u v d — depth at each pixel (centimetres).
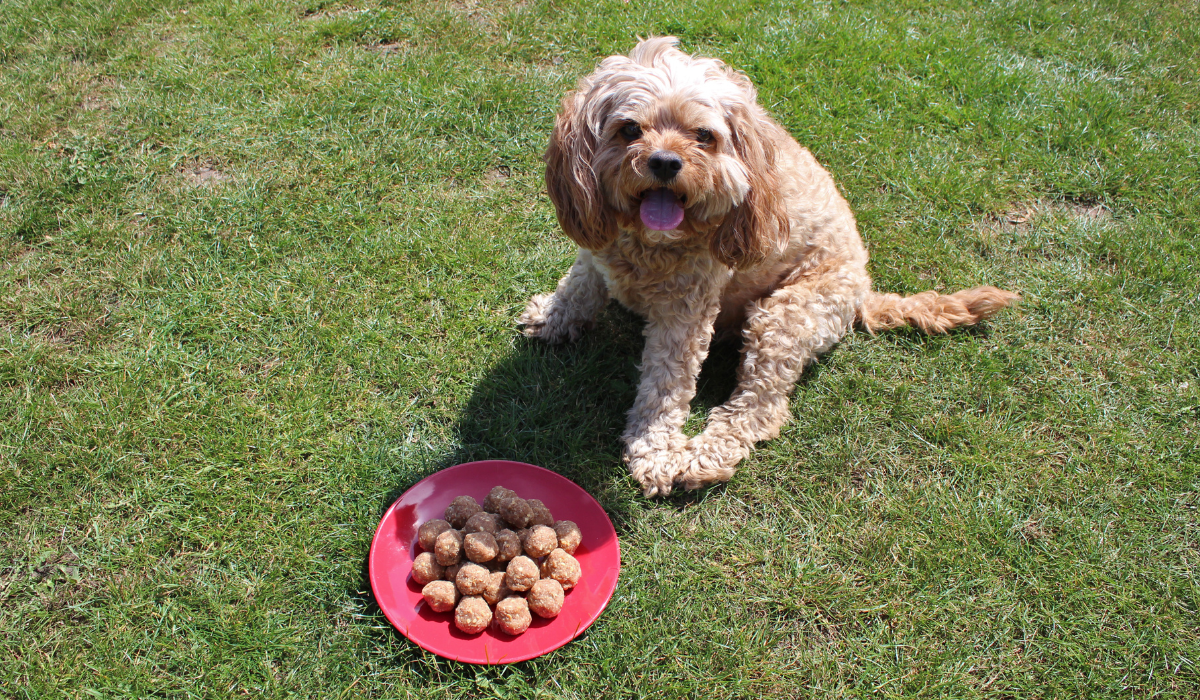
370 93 147
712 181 91
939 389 115
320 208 129
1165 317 122
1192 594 96
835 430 111
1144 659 92
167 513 97
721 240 97
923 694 89
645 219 91
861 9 182
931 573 97
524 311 118
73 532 95
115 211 127
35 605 90
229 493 99
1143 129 153
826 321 108
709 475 102
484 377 112
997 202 138
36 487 97
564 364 114
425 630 87
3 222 123
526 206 133
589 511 95
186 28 164
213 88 148
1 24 162
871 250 131
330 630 90
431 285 121
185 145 137
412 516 94
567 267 125
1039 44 174
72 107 143
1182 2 192
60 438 101
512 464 98
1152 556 100
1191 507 104
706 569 97
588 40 165
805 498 104
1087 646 93
